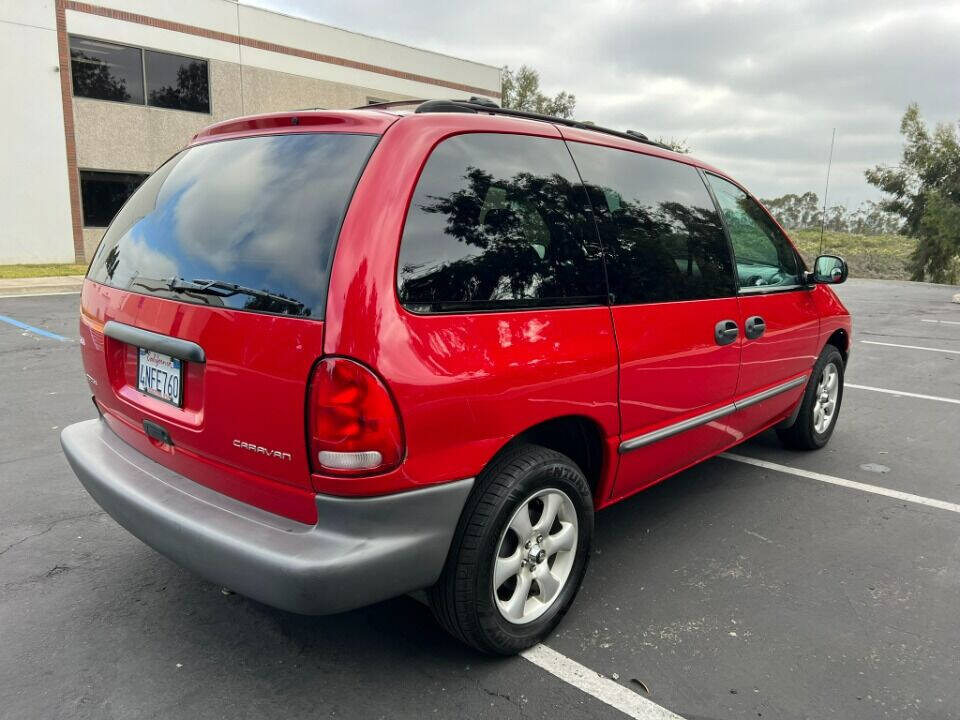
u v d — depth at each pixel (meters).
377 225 2.07
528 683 2.45
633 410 2.91
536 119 2.84
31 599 2.90
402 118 2.28
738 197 3.88
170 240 2.53
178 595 2.96
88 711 2.27
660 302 3.04
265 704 2.32
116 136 18.94
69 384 6.38
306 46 22.55
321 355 2.00
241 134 2.61
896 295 19.75
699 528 3.70
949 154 38.06
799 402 4.61
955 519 3.86
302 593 2.02
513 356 2.34
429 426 2.12
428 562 2.22
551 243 2.59
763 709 2.33
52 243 18.23
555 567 2.70
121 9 18.53
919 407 6.29
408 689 2.40
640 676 2.49
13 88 17.17
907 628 2.81
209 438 2.32
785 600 3.01
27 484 4.09
